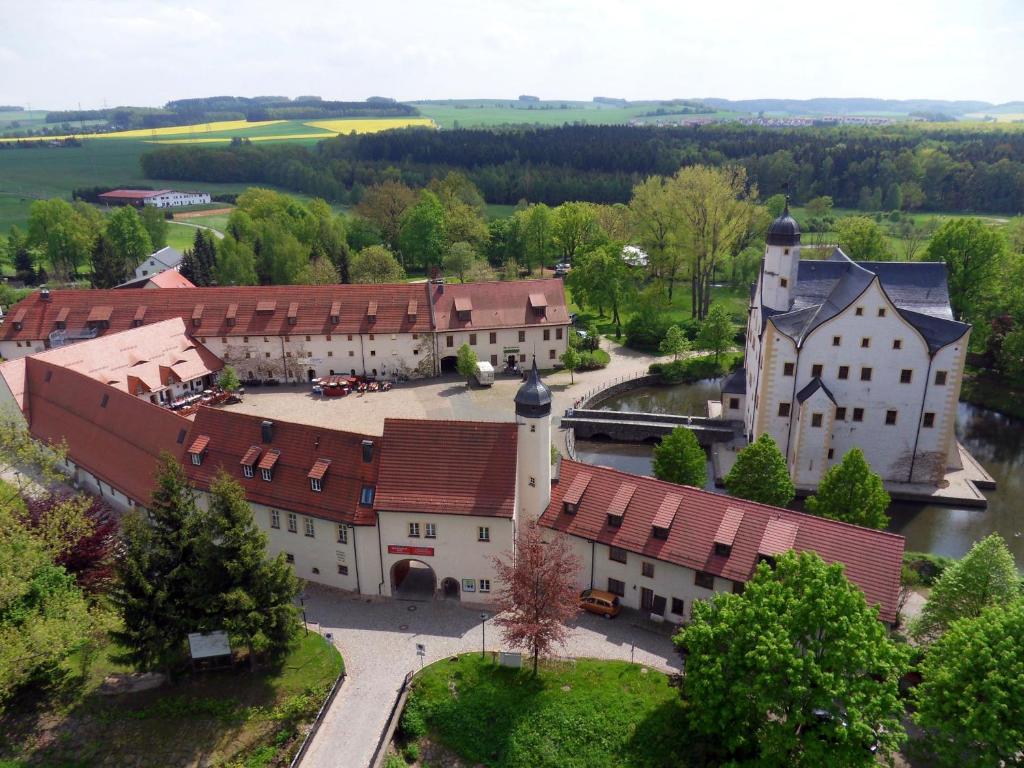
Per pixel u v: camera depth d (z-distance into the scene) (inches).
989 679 1321.4
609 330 4955.7
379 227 7495.1
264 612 1737.2
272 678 1802.4
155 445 2532.0
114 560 1792.6
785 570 1540.4
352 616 2062.0
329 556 2180.1
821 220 6973.4
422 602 2129.7
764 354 2810.0
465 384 3961.6
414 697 1740.9
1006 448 3326.8
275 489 2220.7
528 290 4190.5
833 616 1418.6
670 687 1734.7
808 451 2812.5
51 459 2506.2
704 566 1898.4
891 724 1382.9
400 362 4030.5
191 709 1718.8
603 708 1679.4
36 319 4128.9
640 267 5684.1
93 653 1891.0
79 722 1692.9
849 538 1830.7
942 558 2293.3
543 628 1723.7
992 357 3956.7
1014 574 1696.6
